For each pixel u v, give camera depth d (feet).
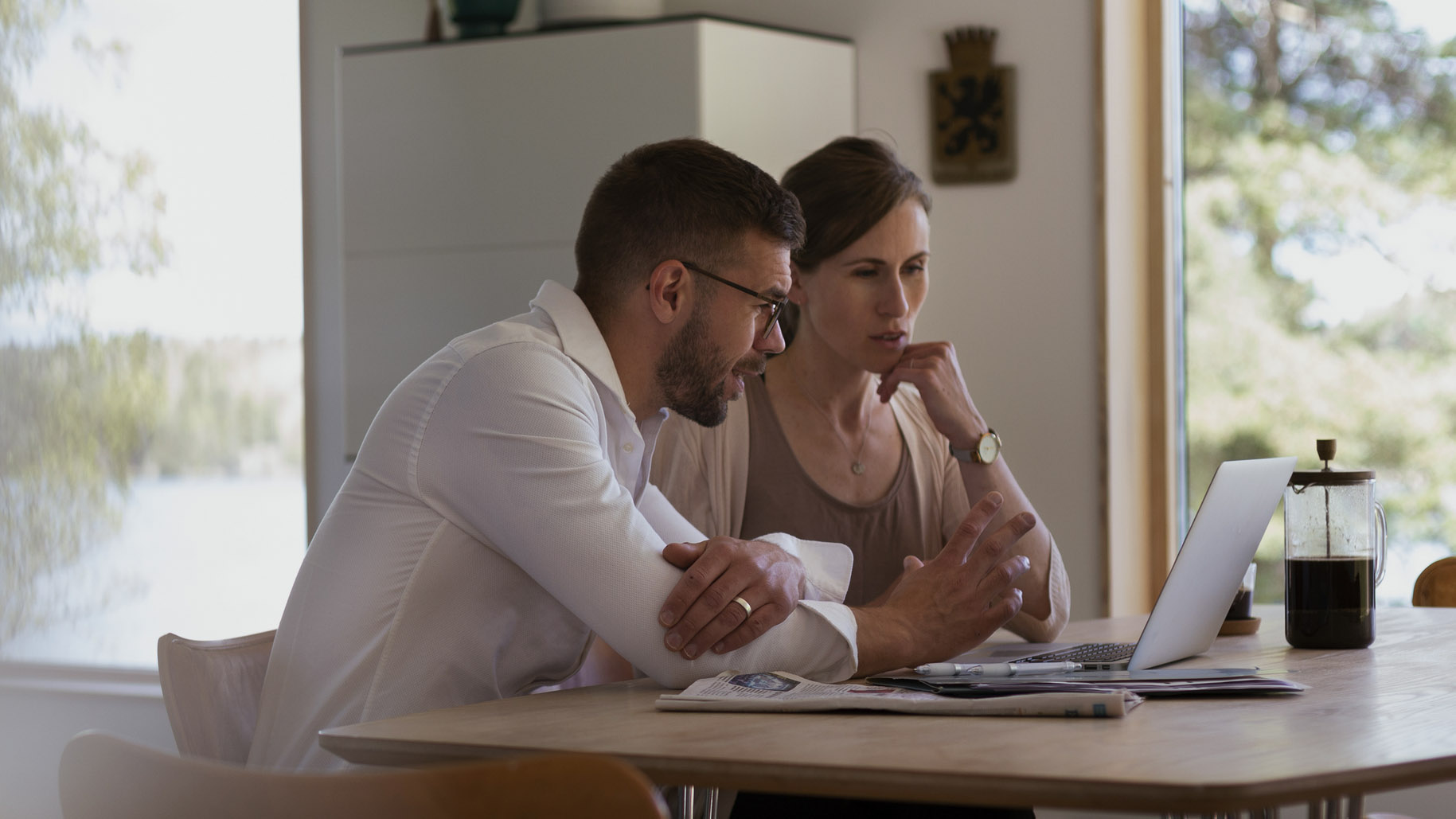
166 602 13.25
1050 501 10.60
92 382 13.39
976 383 10.85
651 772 3.18
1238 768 2.89
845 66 11.15
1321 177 10.41
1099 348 10.39
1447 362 10.03
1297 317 10.49
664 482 6.66
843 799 5.08
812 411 6.82
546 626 4.85
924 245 6.78
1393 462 10.19
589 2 10.75
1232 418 10.70
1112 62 10.49
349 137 11.33
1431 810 9.13
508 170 10.80
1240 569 5.10
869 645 4.44
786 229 4.97
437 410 4.60
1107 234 10.40
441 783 2.42
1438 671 4.62
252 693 4.83
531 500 4.38
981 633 4.58
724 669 4.29
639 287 4.92
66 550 13.37
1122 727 3.44
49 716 12.84
